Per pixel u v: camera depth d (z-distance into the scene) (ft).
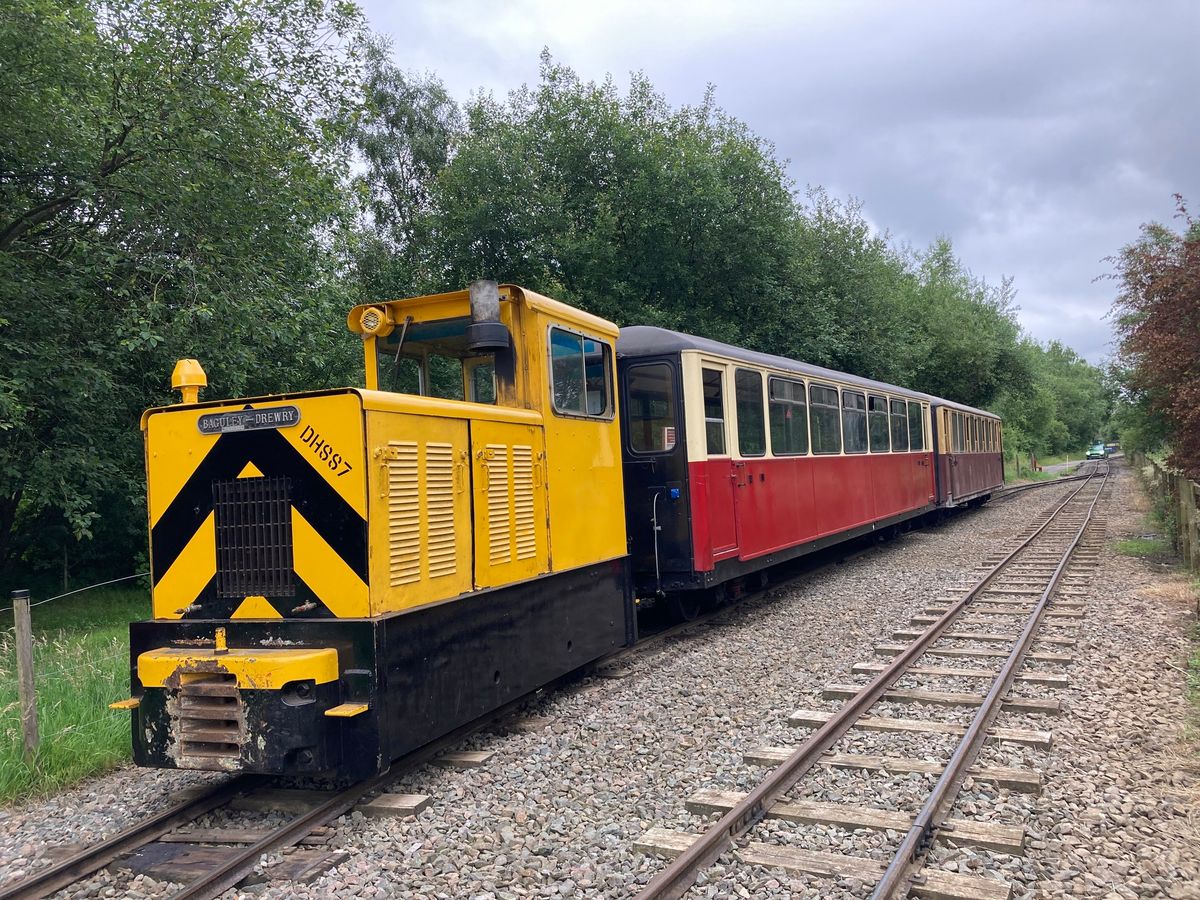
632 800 15.51
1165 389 45.85
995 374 127.44
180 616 16.43
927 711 20.44
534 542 20.79
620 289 65.87
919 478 60.59
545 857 13.33
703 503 29.19
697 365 29.48
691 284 71.31
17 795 16.79
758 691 22.67
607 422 25.02
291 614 15.83
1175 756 16.79
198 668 15.12
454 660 17.30
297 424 15.88
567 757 17.97
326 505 15.66
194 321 34.96
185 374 17.37
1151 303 43.24
